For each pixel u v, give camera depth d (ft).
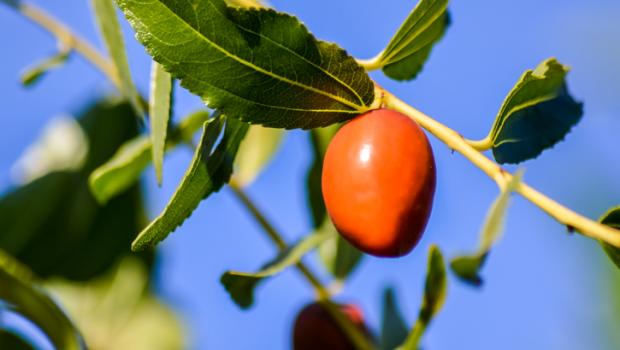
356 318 1.51
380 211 1.18
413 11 1.23
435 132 1.21
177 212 1.21
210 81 1.18
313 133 1.52
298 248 1.42
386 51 1.26
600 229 1.15
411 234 1.20
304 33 1.18
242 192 1.49
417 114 1.21
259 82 1.19
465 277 1.14
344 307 1.51
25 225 1.68
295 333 1.51
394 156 1.19
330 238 1.47
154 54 1.17
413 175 1.19
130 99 1.34
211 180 1.23
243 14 1.16
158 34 1.16
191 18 1.16
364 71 1.20
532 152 1.24
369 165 1.18
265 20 1.17
